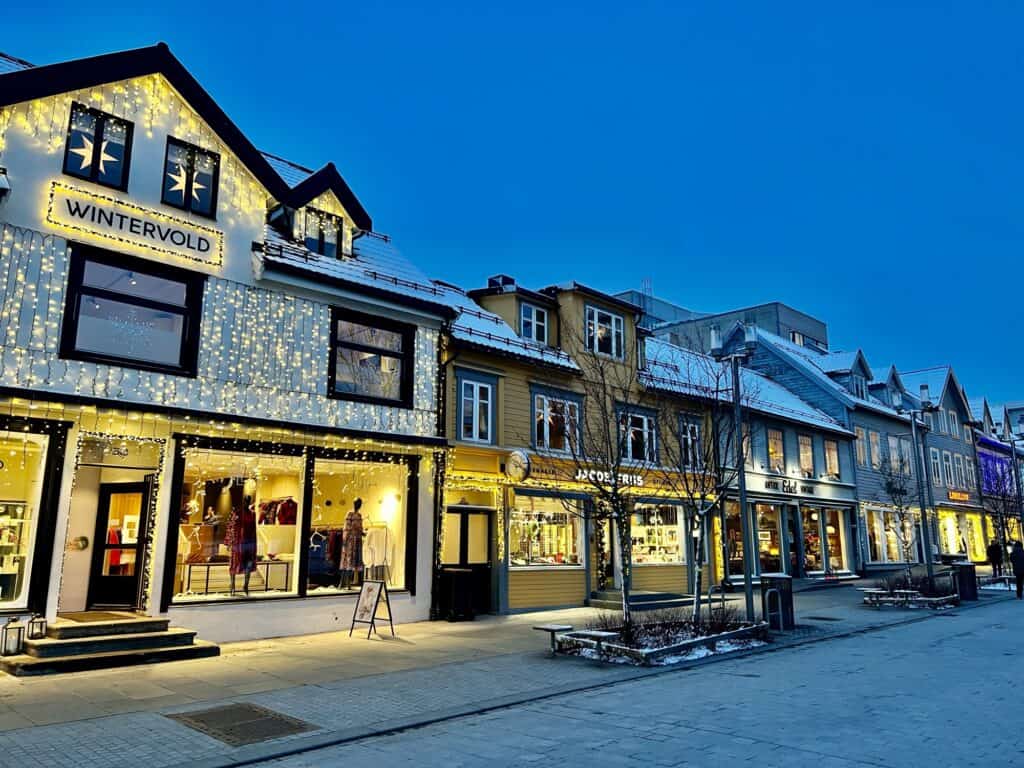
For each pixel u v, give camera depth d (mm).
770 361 35906
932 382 42562
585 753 6703
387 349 16297
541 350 20188
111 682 9609
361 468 15688
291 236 15742
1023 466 51938
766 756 6590
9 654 10492
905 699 8938
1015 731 7457
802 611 19422
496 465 18406
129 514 13477
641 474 21594
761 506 27016
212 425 13219
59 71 12180
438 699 8906
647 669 10875
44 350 11672
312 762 6562
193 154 13922
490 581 18094
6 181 11203
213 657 11617
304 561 14336
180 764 6398
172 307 13234
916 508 36406
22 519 11484
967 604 21219
